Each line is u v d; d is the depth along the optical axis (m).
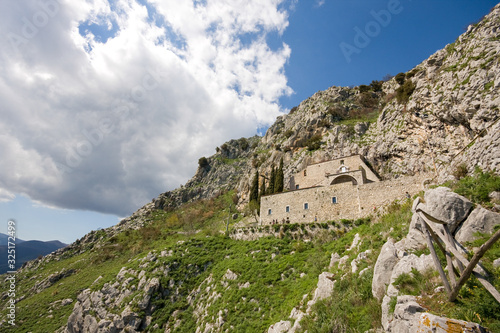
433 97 46.44
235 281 34.41
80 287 59.06
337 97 100.00
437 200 14.46
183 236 75.62
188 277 41.38
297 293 26.22
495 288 9.53
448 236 11.10
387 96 88.50
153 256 46.81
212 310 31.81
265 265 35.44
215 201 101.00
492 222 12.36
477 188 14.84
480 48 40.84
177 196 115.94
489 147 17.00
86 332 39.09
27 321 49.91
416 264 13.52
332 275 21.78
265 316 25.89
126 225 101.25
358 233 29.91
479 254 8.72
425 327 9.62
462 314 9.63
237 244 45.97
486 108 32.91
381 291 14.88
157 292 39.19
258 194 73.31
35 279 74.00
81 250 90.69
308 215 45.12
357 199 40.78
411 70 88.38
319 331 16.39
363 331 14.02
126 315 36.41
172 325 34.22
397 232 20.80
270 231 43.94
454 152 40.22
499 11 42.59
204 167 133.12
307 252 34.84
